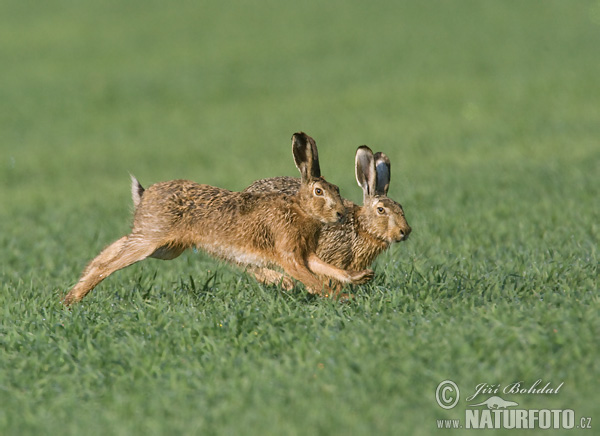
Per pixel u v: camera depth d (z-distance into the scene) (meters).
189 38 147.50
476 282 28.66
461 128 83.06
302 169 29.19
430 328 23.28
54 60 134.38
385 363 21.19
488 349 21.55
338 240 30.22
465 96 100.19
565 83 102.19
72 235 44.28
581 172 54.50
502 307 24.67
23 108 106.62
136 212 30.86
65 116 102.75
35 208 56.31
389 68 120.38
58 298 30.00
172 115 101.88
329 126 89.50
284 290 29.64
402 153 72.19
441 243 37.09
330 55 131.25
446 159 67.50
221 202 29.84
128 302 29.02
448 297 27.17
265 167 69.12
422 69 118.12
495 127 82.06
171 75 123.25
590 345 21.27
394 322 24.27
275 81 117.31
